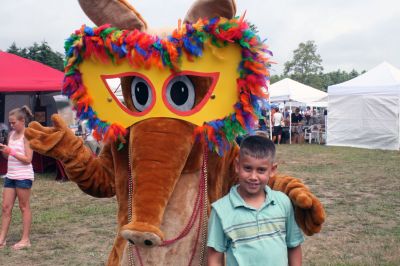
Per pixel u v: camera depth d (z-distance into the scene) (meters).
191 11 2.33
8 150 5.57
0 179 10.93
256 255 2.18
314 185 9.99
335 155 15.65
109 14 2.34
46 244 5.90
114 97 2.36
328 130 19.58
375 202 8.26
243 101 2.28
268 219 2.22
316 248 5.75
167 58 2.22
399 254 5.50
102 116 2.38
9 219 5.81
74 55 2.36
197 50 2.23
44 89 10.68
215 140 2.30
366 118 18.08
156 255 2.30
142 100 2.33
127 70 2.31
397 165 12.89
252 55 2.27
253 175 2.18
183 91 2.31
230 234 2.22
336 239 6.11
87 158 2.43
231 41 2.24
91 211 7.59
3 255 5.49
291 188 2.32
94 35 2.30
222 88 2.31
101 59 2.33
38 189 9.59
